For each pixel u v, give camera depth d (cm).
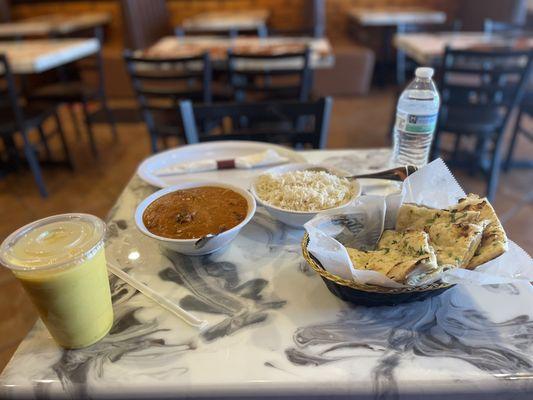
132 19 411
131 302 65
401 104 101
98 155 315
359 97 440
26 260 49
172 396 51
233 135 135
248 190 91
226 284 68
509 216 216
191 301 65
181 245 68
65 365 54
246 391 51
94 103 441
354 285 57
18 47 277
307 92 233
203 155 117
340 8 488
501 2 395
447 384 50
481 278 55
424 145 96
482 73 196
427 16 398
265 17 416
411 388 50
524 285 66
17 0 484
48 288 49
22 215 235
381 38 475
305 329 59
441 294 64
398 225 70
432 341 56
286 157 112
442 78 203
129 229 85
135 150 323
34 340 58
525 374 51
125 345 57
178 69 262
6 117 246
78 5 484
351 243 71
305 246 66
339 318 61
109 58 434
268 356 54
